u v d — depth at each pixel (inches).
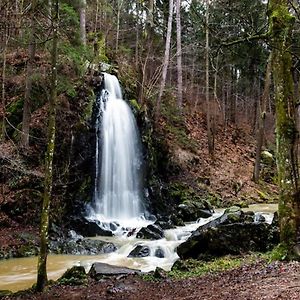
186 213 800.9
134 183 853.8
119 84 963.3
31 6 636.1
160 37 1433.3
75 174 753.0
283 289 274.2
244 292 284.4
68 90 763.4
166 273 408.8
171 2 1064.2
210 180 1036.5
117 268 426.6
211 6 898.1
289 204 362.3
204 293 302.8
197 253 488.4
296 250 357.1
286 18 350.6
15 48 911.0
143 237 653.9
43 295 334.3
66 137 759.7
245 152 1300.4
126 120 890.1
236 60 1098.7
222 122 1419.8
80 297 326.0
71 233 656.4
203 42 1208.8
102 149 811.4
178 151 1039.6
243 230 482.3
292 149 358.6
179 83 1202.6
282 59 357.4
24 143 715.4
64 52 764.0
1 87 843.4
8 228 622.8
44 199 339.9
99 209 773.9
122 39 1405.0
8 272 474.0
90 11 1290.6
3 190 662.5
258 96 1445.6
